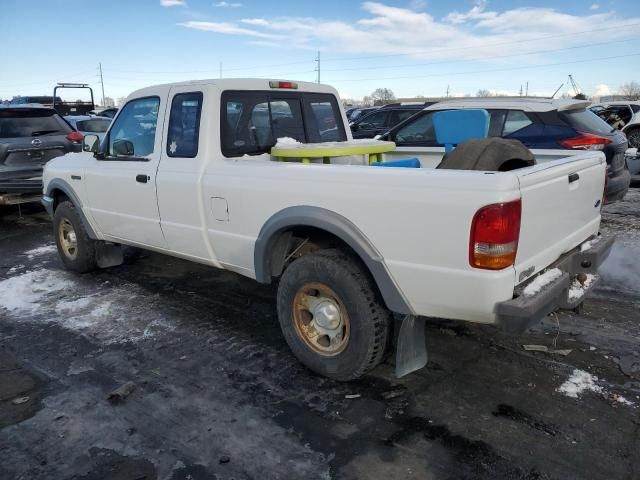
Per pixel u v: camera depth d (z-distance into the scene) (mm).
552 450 2764
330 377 3457
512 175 2652
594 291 4934
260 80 4375
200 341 4145
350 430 2982
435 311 2979
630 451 2738
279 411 3182
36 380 3611
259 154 4332
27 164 8391
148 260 6320
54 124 9055
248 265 3840
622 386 3342
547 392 3297
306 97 4801
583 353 3766
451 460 2713
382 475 2621
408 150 5168
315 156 3943
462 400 3240
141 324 4492
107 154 5074
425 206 2809
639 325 4188
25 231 8250
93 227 5398
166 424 3074
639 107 13859
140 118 4656
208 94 4008
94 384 3541
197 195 4012
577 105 6840
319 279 3346
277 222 3451
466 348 3881
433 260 2838
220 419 3113
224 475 2646
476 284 2713
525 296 2797
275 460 2750
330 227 3186
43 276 5871
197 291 5242
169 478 2633
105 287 5430
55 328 4457
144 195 4516
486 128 4164
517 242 2709
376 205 2996
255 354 3912
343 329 3365
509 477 2582
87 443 2918
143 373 3672
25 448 2887
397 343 3166
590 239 3760
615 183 6863
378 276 3062
